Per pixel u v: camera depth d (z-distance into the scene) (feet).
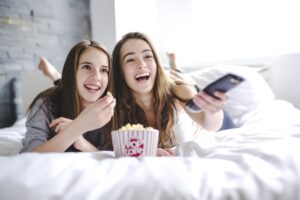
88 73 3.18
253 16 6.70
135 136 2.48
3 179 1.50
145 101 3.77
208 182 1.58
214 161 1.94
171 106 3.75
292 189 1.56
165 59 7.75
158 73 3.69
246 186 1.56
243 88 5.43
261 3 6.57
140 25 7.75
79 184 1.51
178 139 3.73
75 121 2.57
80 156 2.00
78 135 2.61
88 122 2.56
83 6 7.49
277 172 1.69
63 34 7.27
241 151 2.21
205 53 7.34
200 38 7.37
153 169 1.68
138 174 1.62
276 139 2.63
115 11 7.18
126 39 3.62
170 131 3.68
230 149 2.40
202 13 7.30
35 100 3.44
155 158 2.00
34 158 1.74
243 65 6.67
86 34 7.54
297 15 6.20
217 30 7.16
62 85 3.39
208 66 7.00
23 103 6.48
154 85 3.70
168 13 7.64
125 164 1.84
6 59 6.40
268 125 3.53
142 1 7.71
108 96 2.64
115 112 3.52
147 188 1.51
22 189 1.45
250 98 5.38
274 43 6.49
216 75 5.79
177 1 7.55
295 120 3.89
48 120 3.28
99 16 7.39
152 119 3.78
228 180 1.64
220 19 7.11
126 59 3.53
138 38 3.61
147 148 2.51
